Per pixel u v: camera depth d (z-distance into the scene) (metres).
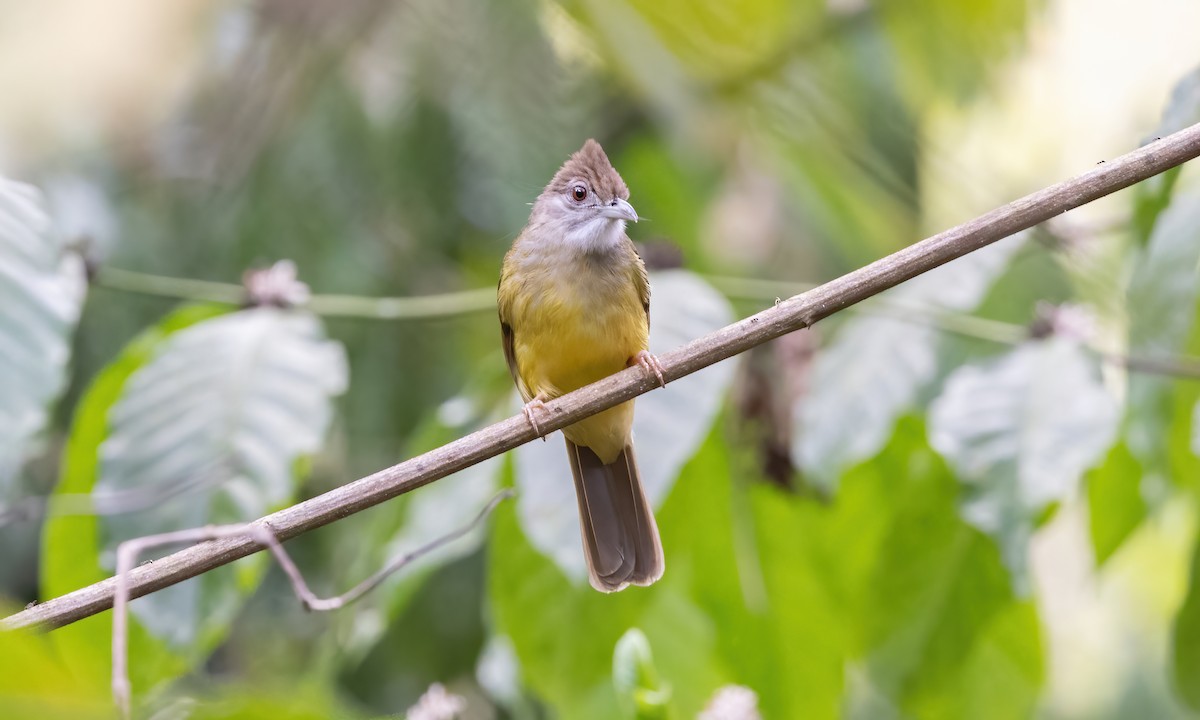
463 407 9.89
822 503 10.11
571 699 9.50
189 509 8.34
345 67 11.50
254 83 11.47
